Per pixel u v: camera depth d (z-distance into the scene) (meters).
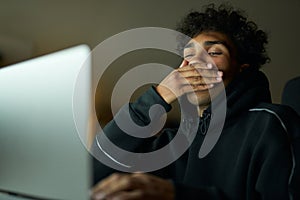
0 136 0.64
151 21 1.66
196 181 0.89
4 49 1.47
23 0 1.54
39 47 1.52
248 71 1.00
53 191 0.58
